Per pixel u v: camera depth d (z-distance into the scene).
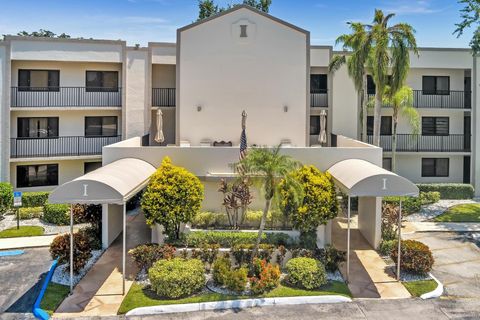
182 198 17.09
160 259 16.11
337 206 17.55
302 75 25.17
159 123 23.73
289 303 14.15
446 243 20.47
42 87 28.62
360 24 26.53
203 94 25.06
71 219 14.74
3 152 26.98
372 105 30.16
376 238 19.20
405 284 15.62
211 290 14.91
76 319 13.02
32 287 15.28
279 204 16.98
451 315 13.40
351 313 13.53
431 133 33.00
